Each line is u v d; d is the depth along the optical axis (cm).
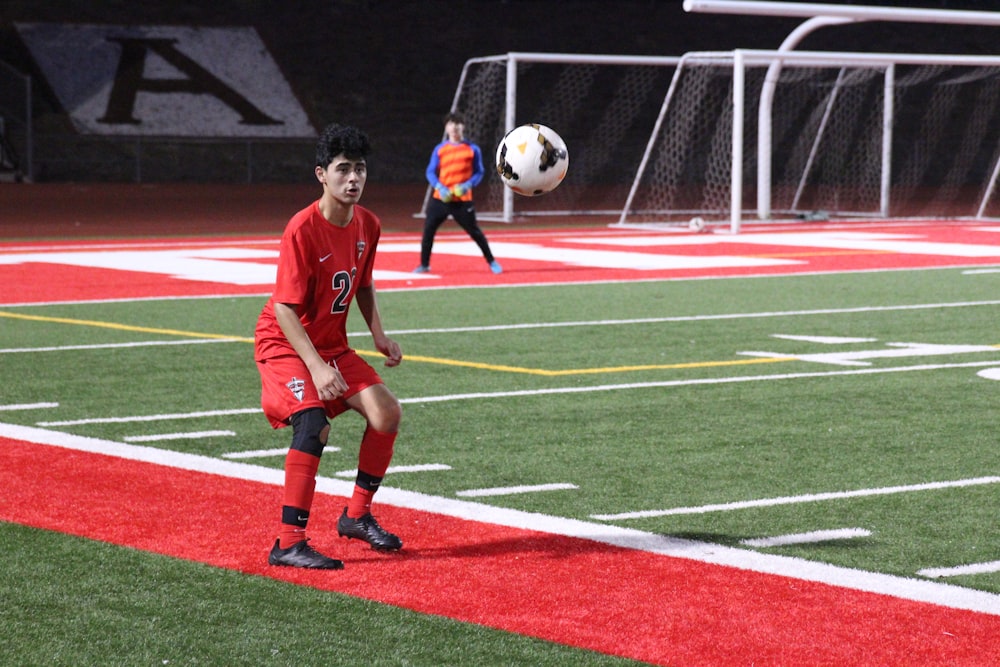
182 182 13938
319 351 1761
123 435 2459
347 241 1719
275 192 12694
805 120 14638
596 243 7425
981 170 16025
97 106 14025
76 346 3559
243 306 4450
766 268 5934
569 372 3206
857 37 17312
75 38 14588
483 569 1669
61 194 11662
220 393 2902
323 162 1684
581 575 1645
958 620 1486
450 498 2030
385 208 10975
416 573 1650
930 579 1642
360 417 2644
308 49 15375
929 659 1366
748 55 8231
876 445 2420
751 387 3012
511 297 4778
